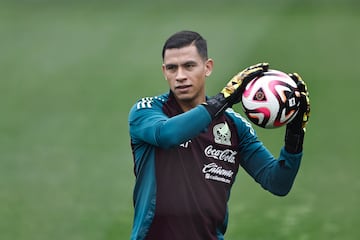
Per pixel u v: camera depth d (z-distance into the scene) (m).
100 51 95.50
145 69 84.12
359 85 75.19
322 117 61.28
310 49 96.31
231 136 18.73
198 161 18.22
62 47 98.31
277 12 133.12
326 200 39.75
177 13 130.25
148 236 18.14
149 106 18.44
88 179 44.00
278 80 18.09
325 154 49.88
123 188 42.00
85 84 76.38
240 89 17.98
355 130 56.56
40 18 122.31
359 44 99.31
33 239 33.62
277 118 18.02
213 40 100.94
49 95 71.19
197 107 17.58
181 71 18.22
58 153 50.25
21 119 61.09
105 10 133.38
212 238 18.31
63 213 37.56
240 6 140.12
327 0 148.88
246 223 35.97
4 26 114.00
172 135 17.36
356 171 45.56
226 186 18.55
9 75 81.19
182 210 17.98
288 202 39.56
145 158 18.30
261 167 19.08
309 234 34.34
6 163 47.72
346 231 34.75
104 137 54.81
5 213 37.47
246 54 89.44
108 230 34.81
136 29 112.56
